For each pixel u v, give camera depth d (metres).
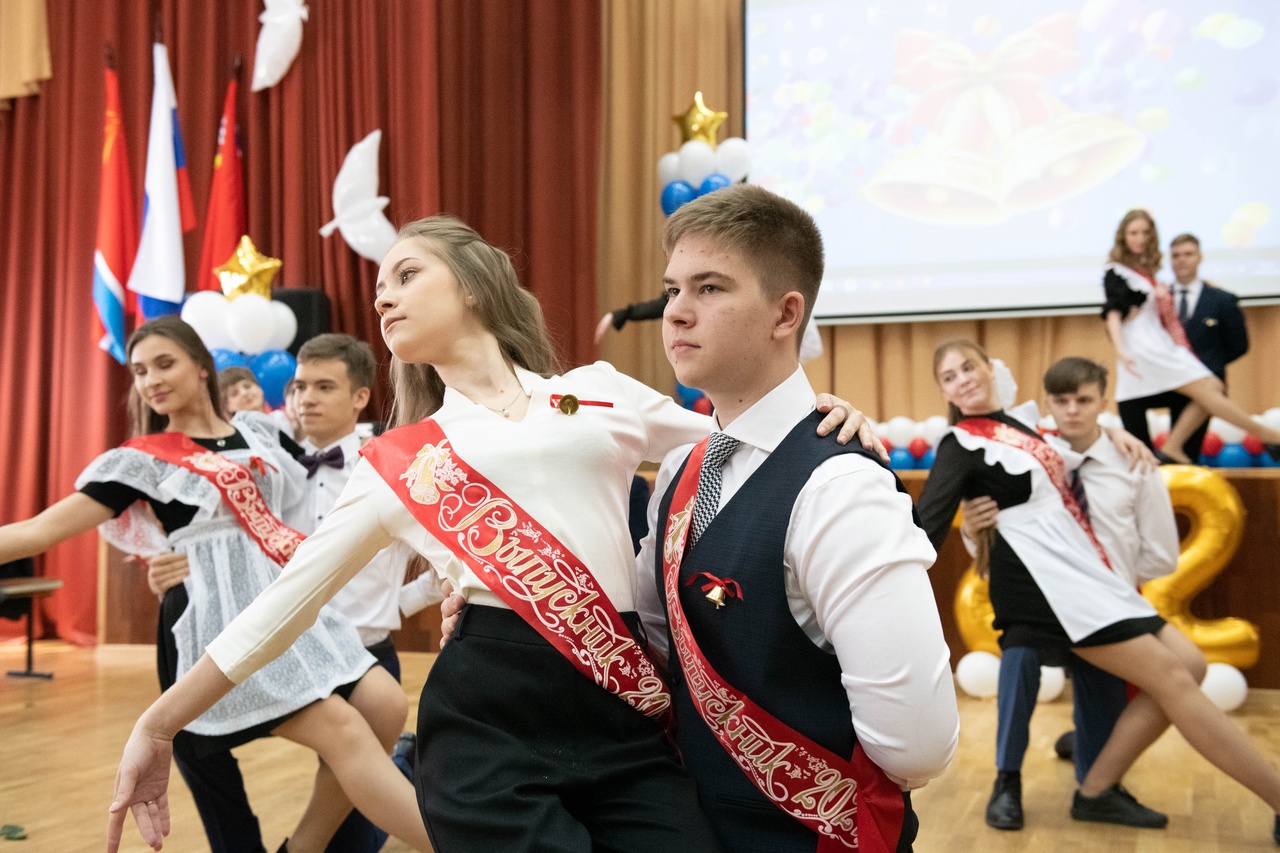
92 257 6.68
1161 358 4.94
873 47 6.13
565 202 6.46
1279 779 2.40
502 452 1.33
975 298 5.96
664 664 1.37
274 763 3.31
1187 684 2.46
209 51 6.75
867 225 6.12
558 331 6.40
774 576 1.17
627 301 6.54
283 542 2.11
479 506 1.30
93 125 6.73
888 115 6.11
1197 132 5.63
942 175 6.01
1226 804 2.84
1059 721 3.87
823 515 1.14
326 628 2.06
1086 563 2.58
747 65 6.33
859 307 6.13
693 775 1.25
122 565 5.74
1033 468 2.63
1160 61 5.69
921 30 6.06
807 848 1.16
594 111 6.41
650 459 1.55
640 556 1.45
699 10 6.47
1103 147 5.77
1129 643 2.48
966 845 2.50
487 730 1.22
